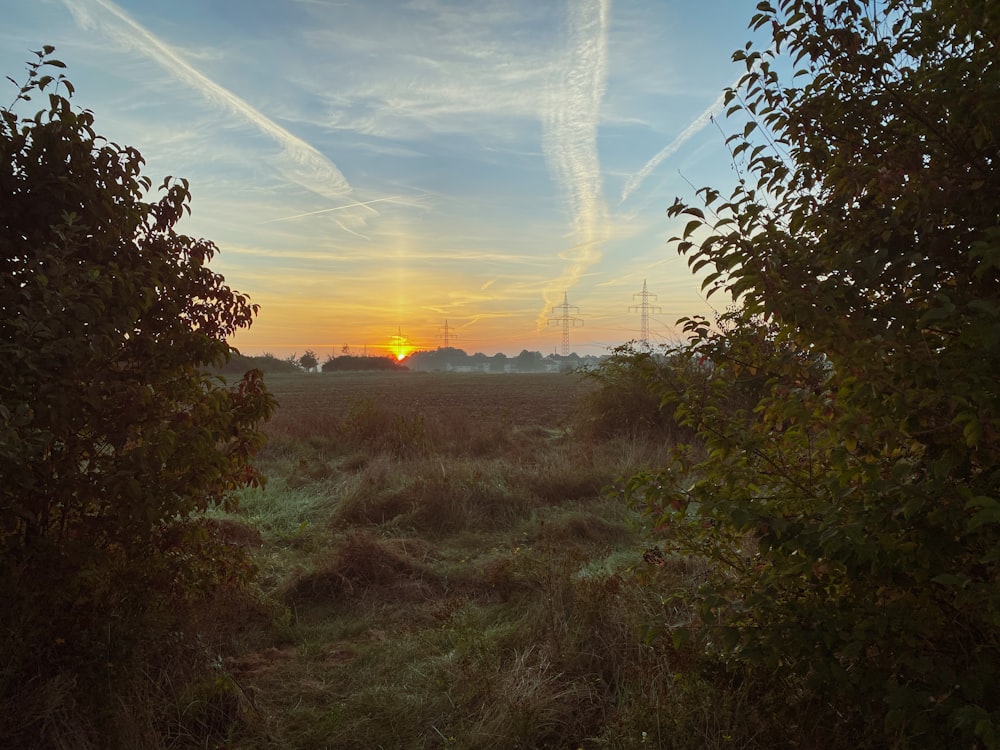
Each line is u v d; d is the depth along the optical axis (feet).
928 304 7.82
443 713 11.76
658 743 9.46
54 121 12.05
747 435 9.66
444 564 20.95
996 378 7.20
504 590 17.80
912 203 7.86
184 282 14.14
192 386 13.85
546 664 12.45
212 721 11.63
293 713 12.00
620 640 12.97
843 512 7.82
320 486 31.71
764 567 9.92
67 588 11.67
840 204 8.86
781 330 8.71
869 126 9.00
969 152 8.11
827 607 8.29
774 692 9.48
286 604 17.71
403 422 44.65
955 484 7.60
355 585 18.74
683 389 10.11
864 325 7.55
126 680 11.41
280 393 132.16
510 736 10.72
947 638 7.96
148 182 13.91
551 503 27.91
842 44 8.83
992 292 7.88
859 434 7.43
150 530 12.60
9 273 11.68
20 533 11.82
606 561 18.94
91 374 11.91
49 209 11.93
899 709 7.28
